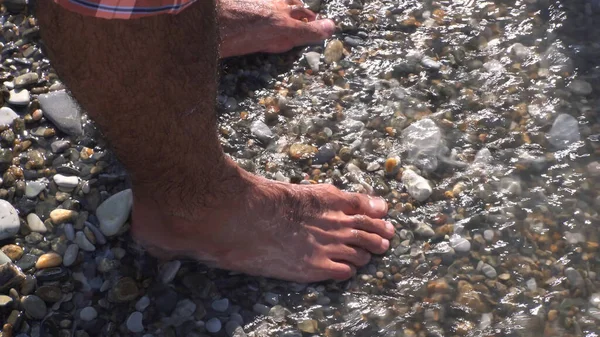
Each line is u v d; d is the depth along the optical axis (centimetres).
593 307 114
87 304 113
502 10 138
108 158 122
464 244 118
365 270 117
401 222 120
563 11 137
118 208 117
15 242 116
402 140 126
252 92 130
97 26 95
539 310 113
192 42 99
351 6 139
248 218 112
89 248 116
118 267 115
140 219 113
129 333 112
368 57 133
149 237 114
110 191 120
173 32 97
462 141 126
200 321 112
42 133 124
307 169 124
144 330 112
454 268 117
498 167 124
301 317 113
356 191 122
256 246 113
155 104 100
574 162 124
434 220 120
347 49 134
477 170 124
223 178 109
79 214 118
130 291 113
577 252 117
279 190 114
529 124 127
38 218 118
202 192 108
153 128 102
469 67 133
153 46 97
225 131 126
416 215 120
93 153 123
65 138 124
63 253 116
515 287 115
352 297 115
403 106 129
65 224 117
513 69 132
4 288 112
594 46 134
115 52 96
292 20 132
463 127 127
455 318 113
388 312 113
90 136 124
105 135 104
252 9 129
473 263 117
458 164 124
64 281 114
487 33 136
